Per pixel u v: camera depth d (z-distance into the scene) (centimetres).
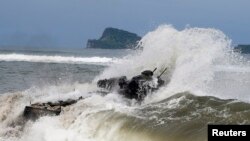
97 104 4106
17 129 4084
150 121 3419
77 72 10688
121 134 3403
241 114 3234
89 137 3575
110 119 3609
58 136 3728
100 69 11925
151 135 3241
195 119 3303
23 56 17662
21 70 10944
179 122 3309
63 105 4238
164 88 4766
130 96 4672
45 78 8800
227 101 3562
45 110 4031
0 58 16638
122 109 3819
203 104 3597
